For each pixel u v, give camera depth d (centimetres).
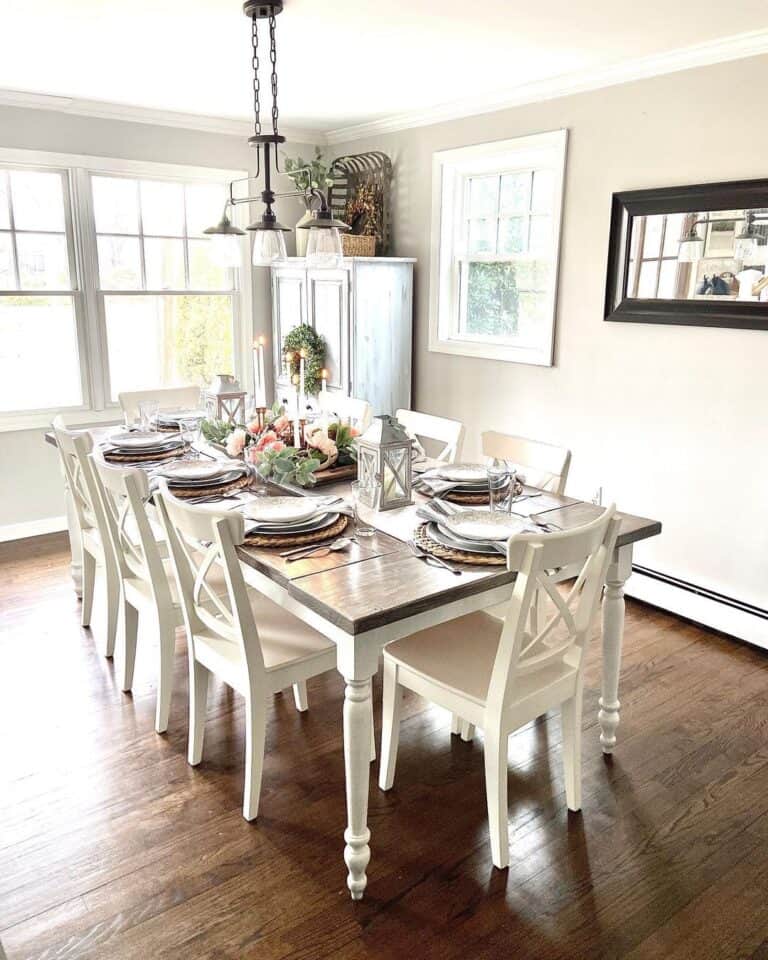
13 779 237
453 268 464
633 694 291
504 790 199
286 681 217
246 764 222
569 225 381
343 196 521
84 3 263
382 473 244
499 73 359
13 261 430
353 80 375
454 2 261
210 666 229
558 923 185
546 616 341
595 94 358
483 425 451
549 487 282
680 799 231
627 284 356
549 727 270
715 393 331
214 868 202
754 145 304
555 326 396
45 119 421
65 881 197
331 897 193
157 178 466
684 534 353
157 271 481
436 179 451
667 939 181
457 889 196
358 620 172
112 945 178
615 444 377
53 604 362
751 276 309
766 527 322
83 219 444
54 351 454
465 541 213
